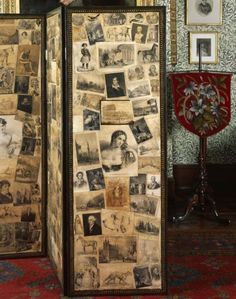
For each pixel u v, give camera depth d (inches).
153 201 99.0
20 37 116.3
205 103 152.9
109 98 97.1
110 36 96.1
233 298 98.4
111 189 98.7
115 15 95.7
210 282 106.8
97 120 97.3
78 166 98.0
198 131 153.3
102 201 98.7
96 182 98.3
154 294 100.0
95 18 95.7
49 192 116.3
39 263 117.6
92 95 96.9
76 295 99.3
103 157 98.1
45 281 106.8
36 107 118.3
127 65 96.7
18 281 106.7
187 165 184.1
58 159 103.9
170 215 161.5
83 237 99.0
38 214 120.6
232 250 128.9
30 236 120.7
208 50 180.7
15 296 99.1
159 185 98.8
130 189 98.9
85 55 96.1
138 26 96.1
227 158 185.2
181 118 153.1
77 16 95.4
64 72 96.2
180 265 117.4
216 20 180.1
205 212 164.1
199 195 159.6
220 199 181.5
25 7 176.1
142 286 100.0
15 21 115.8
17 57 116.6
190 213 164.1
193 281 107.5
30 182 119.5
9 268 114.2
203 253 126.4
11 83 116.9
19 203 119.4
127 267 99.7
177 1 179.3
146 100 97.4
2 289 102.5
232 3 180.5
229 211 167.2
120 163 98.3
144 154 98.3
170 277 109.7
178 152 184.2
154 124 97.9
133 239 99.6
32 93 117.9
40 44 117.0
